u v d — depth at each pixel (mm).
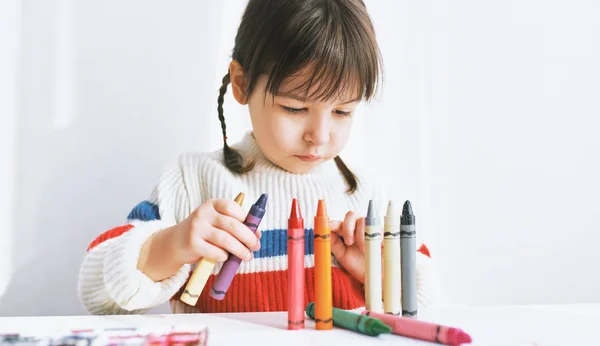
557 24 1220
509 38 1208
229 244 645
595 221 1216
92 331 535
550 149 1209
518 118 1205
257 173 941
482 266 1186
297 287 582
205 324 609
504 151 1199
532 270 1197
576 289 1206
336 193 969
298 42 740
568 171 1213
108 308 787
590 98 1221
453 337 511
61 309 1028
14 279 1007
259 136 831
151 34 1076
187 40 1093
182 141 1091
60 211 1032
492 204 1192
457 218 1183
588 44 1223
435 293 904
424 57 1185
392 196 1047
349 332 567
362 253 873
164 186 923
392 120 1168
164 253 711
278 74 743
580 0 1221
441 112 1187
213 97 1106
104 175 1053
